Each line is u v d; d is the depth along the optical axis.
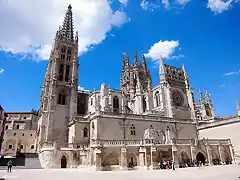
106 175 25.66
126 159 37.94
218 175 23.09
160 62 73.38
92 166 36.72
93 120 46.94
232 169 31.88
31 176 24.08
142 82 94.00
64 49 79.25
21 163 46.22
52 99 65.12
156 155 40.16
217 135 58.69
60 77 73.81
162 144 42.19
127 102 80.00
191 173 27.05
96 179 20.48
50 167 41.72
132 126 48.53
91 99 71.19
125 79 100.62
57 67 72.69
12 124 83.25
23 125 83.81
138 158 39.81
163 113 64.31
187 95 72.50
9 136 71.62
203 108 90.31
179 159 42.88
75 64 75.69
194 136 58.00
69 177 22.94
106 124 45.09
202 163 44.31
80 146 46.12
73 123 52.66
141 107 72.19
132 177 22.58
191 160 44.59
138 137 48.00
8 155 66.44
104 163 36.56
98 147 36.56
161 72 71.38
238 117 54.09
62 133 62.50
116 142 39.25
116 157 38.03
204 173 26.58
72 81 71.69
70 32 84.88
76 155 44.62
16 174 27.06
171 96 66.75
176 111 65.62
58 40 78.75
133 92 86.19
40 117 68.69
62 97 68.75
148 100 70.94
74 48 80.31
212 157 48.62
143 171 32.75
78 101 75.94
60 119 64.31
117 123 46.53
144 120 50.91
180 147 44.09
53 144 47.97
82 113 75.12
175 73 74.44
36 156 57.94
